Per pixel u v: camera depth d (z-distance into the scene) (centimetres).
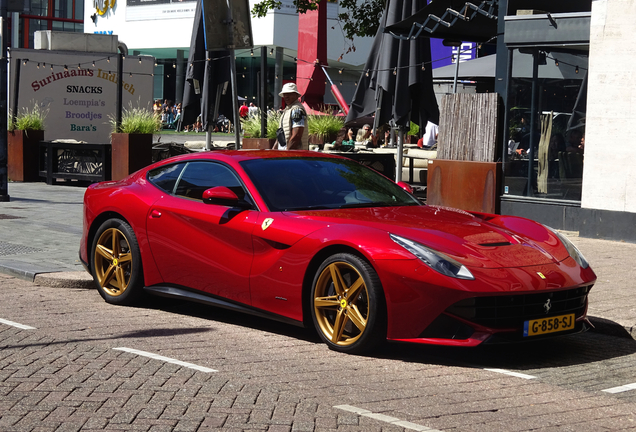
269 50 3916
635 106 963
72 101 2131
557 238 546
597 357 517
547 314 486
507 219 575
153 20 4497
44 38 2155
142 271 634
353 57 4272
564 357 514
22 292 700
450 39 1370
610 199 993
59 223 1105
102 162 1672
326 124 1700
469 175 1125
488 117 1113
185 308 652
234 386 420
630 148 971
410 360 489
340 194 583
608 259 853
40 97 2088
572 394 428
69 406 383
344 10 4178
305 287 517
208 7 919
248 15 943
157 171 655
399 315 471
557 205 1048
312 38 1766
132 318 603
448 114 1162
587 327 519
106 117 2180
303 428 354
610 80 984
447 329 464
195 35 1471
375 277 479
